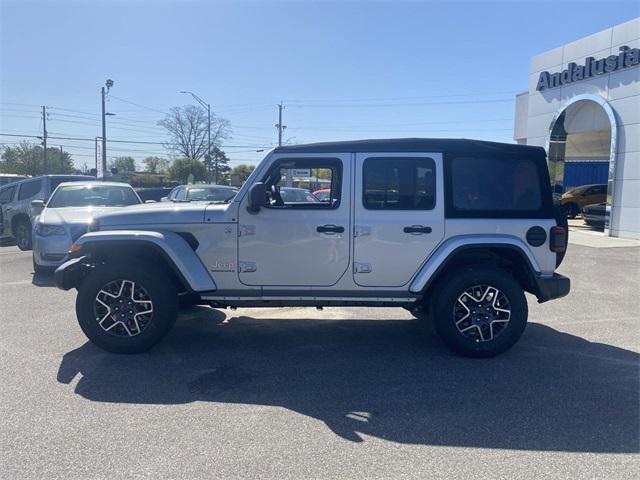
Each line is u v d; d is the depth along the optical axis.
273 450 3.55
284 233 5.45
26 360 5.30
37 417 4.03
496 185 5.52
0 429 3.83
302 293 5.54
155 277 5.39
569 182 28.58
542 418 4.07
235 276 5.52
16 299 7.92
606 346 5.89
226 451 3.54
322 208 5.46
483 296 5.44
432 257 5.45
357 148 5.50
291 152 5.51
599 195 23.94
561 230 5.56
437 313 5.43
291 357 5.49
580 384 4.76
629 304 7.95
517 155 5.54
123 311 5.46
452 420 4.03
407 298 5.54
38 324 6.57
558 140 19.64
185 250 5.43
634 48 15.87
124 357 5.42
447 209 5.45
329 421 4.00
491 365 5.26
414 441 3.70
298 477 3.23
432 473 3.28
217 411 4.17
